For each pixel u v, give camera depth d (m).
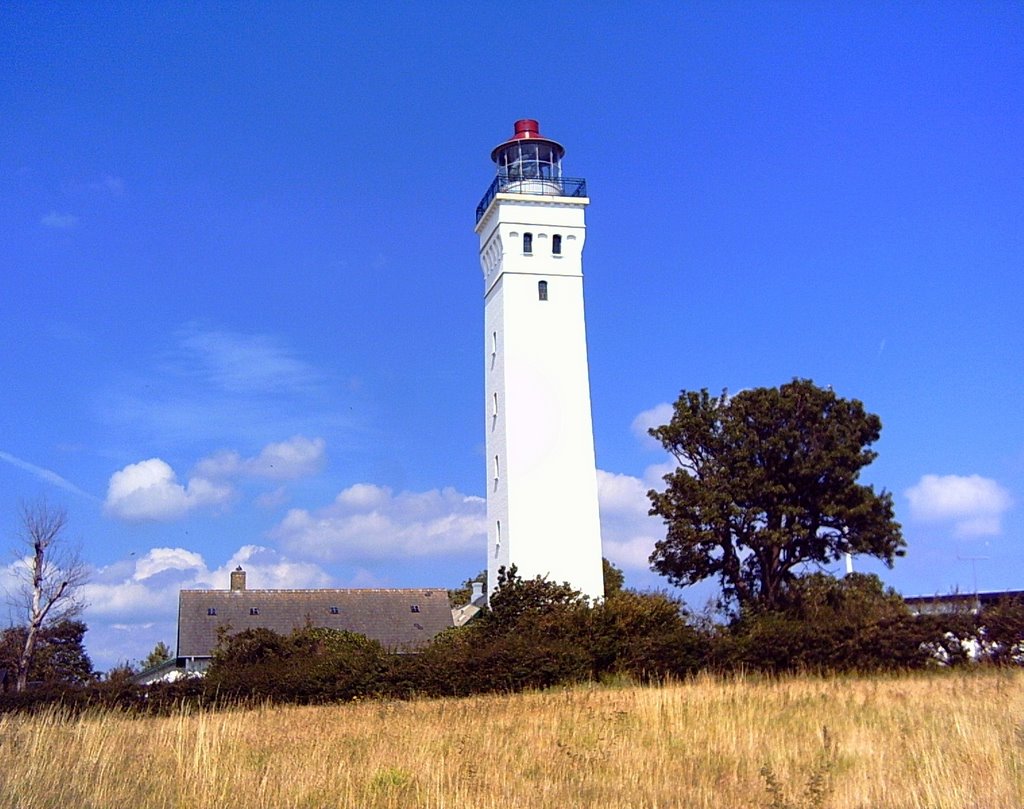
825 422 62.22
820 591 62.19
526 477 62.06
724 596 62.72
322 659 48.09
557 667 48.16
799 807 16.14
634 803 16.80
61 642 76.81
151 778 18.31
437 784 17.83
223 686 45.38
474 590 79.06
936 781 17.03
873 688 36.62
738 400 63.50
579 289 65.00
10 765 18.17
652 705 28.73
